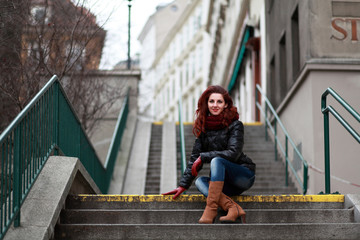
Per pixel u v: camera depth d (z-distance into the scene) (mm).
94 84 11867
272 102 16781
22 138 5309
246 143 15227
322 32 10930
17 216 4926
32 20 8875
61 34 9289
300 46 11625
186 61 47969
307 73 10953
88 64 11492
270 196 5930
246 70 24062
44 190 5555
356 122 10453
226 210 5414
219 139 5617
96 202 5906
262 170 12984
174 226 5121
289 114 13102
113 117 17516
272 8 16625
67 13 9469
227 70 30109
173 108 51875
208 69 41219
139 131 17094
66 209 5762
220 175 5398
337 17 10992
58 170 5984
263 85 18469
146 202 5910
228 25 30922
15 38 8625
